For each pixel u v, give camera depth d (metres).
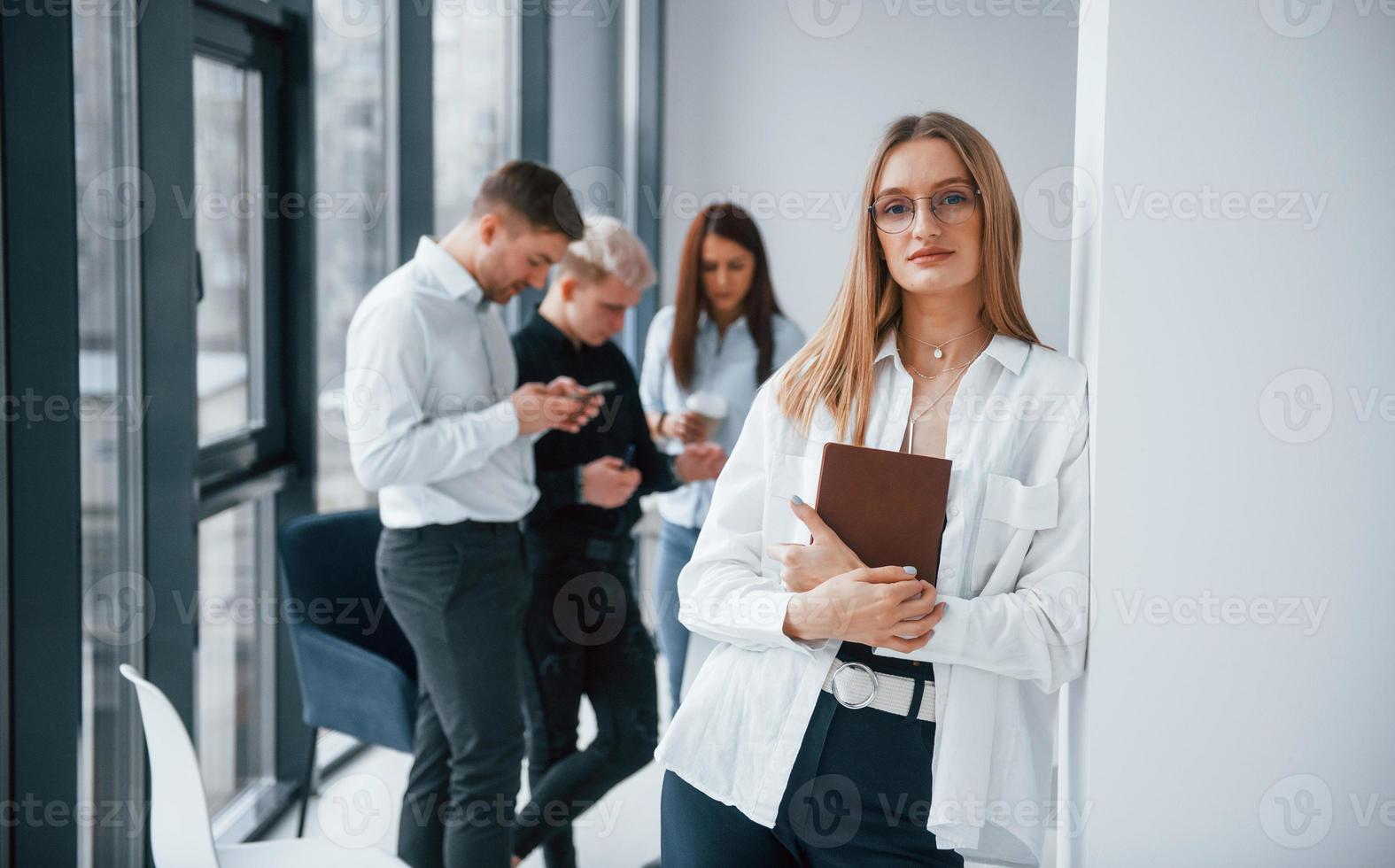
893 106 4.66
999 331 1.31
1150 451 1.28
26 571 1.63
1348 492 1.27
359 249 3.27
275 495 2.96
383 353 2.05
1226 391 1.27
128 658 1.98
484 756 2.13
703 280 3.04
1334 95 1.24
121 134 1.89
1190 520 1.28
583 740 3.41
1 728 1.64
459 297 2.15
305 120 2.82
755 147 4.72
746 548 1.36
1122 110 1.25
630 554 2.57
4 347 1.59
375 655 2.31
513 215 2.14
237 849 1.64
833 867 1.28
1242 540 1.28
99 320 1.90
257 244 2.82
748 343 3.09
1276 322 1.26
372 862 1.62
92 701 1.95
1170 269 1.26
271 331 2.86
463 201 3.62
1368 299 1.25
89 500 1.92
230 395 2.73
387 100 3.21
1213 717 1.29
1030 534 1.26
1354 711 1.28
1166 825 1.31
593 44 4.39
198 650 2.11
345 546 2.54
